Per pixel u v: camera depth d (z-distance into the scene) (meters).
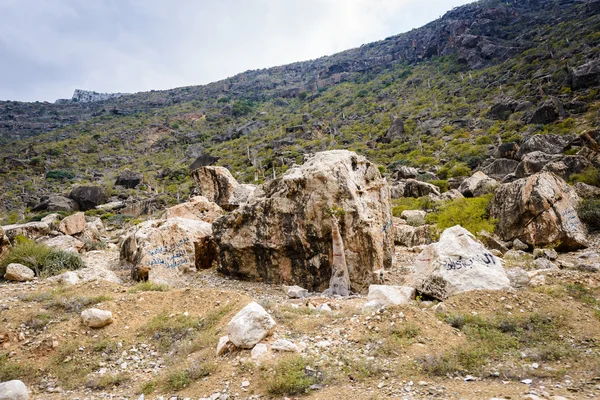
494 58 82.38
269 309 7.86
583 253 12.68
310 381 5.00
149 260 12.91
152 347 7.07
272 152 67.31
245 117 113.62
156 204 49.56
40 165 77.56
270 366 5.41
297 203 11.84
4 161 79.31
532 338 6.00
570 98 47.97
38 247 13.38
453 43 98.44
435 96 77.69
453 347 5.73
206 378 5.51
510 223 14.86
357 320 6.93
